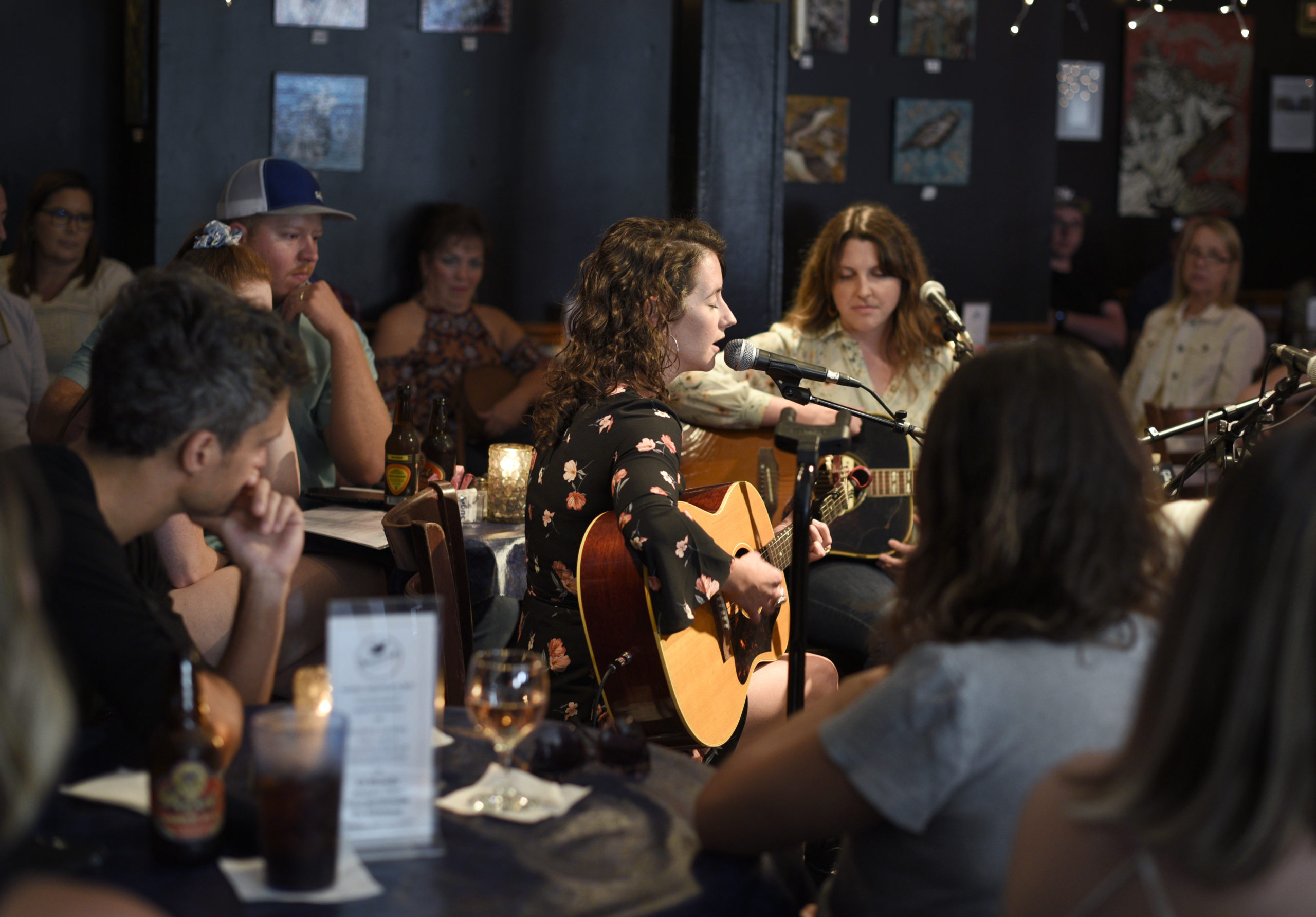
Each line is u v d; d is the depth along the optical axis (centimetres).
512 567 275
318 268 480
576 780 142
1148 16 696
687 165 485
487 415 452
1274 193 726
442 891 113
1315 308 553
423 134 483
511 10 484
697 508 243
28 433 369
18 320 369
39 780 72
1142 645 114
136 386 142
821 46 534
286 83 464
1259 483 79
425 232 478
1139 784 82
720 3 453
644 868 120
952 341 301
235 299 149
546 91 491
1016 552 114
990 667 110
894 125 545
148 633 143
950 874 111
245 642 159
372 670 121
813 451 191
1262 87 715
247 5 458
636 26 494
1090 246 712
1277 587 76
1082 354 121
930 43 544
